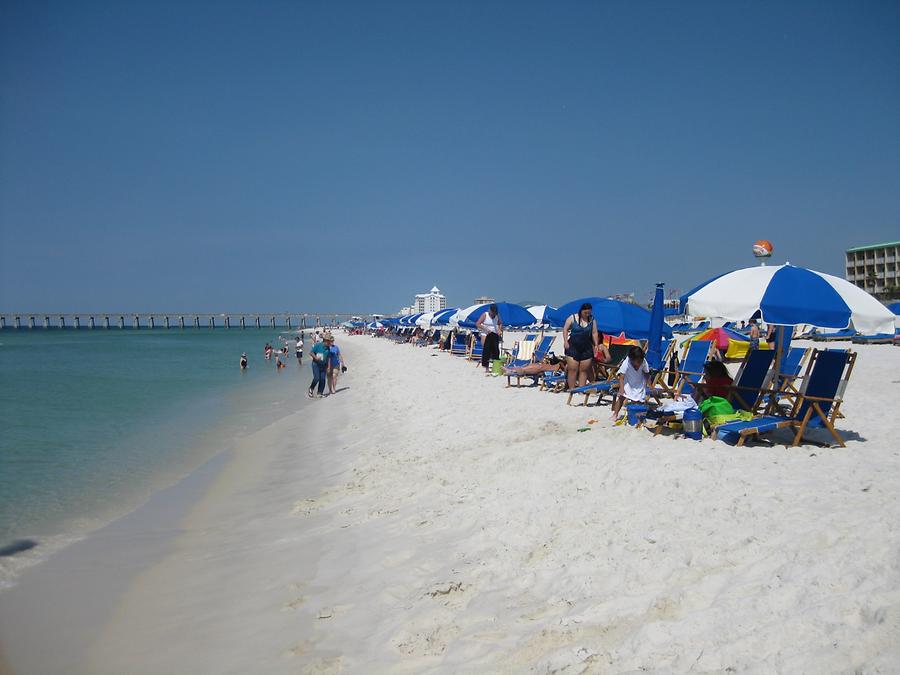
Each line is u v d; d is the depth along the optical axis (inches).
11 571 217.9
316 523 246.4
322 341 714.2
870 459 243.3
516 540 192.9
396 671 137.1
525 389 545.0
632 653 122.0
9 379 1041.5
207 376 1103.0
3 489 330.3
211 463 390.3
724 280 279.1
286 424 529.0
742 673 108.7
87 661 157.6
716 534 171.6
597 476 237.8
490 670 129.1
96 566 220.8
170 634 168.6
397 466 307.7
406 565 190.2
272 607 177.8
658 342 416.8
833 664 104.8
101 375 1129.4
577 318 469.1
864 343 1181.1
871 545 145.7
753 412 302.7
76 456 415.2
